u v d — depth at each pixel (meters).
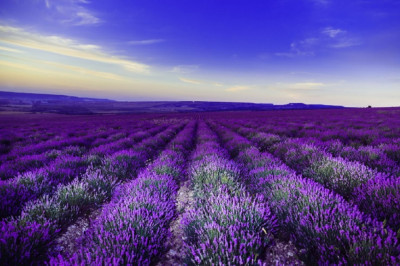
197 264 2.28
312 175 5.02
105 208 3.61
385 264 1.88
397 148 6.40
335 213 2.77
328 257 2.23
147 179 4.90
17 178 4.62
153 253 2.62
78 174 5.99
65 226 3.39
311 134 12.24
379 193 3.18
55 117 55.84
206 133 15.91
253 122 25.88
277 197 3.69
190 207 4.17
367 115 28.67
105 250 2.37
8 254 2.29
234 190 4.24
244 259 2.26
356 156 6.20
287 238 2.95
